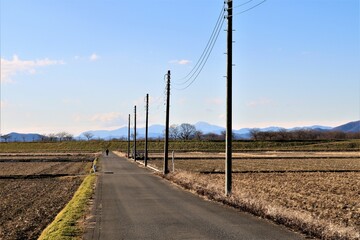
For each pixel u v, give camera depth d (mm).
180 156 94438
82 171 55062
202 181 30000
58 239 12820
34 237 15633
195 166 58781
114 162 73688
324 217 17328
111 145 177500
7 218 20000
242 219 16172
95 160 80125
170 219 16312
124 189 28812
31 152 143625
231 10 22219
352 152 119625
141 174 45156
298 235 13148
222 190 24141
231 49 22281
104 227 14742
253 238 12727
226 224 15102
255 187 29234
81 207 19906
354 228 14398
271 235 13148
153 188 29469
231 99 22281
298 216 15148
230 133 22266
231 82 22297
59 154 119438
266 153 115625
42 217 19969
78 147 175875
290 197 23922
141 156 91062
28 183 39156
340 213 18672
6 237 15617
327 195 25453
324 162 70000
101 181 36000
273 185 30922
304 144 164125
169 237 13008
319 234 12844
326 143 160250
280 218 15406
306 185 31453
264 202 18672
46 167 64250
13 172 54406
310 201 22406
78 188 33688
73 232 13852
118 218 16672
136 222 15711
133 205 20531
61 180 42562
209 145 164625
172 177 36031
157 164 64312
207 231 13852
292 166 59406
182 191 27328
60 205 24203
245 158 85000
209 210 18609
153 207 19766
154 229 14297
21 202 25734
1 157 99812
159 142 173250
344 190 28656
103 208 19562
